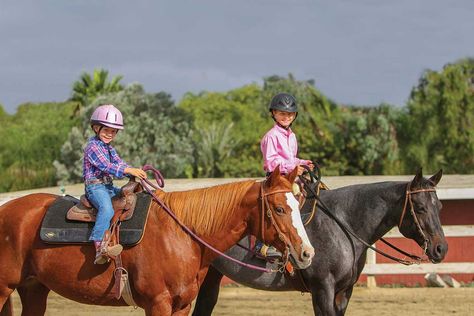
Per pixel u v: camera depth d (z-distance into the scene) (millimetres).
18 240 8883
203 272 8805
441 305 15805
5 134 54250
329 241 10023
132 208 8727
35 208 9070
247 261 10375
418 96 47812
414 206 9906
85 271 8656
